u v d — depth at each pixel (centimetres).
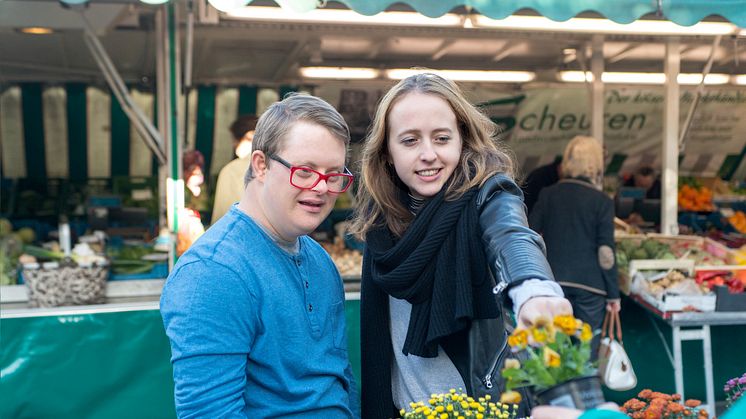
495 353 190
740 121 805
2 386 392
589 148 441
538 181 635
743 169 838
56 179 778
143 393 408
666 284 436
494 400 190
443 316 182
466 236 181
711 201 755
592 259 428
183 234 439
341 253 529
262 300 168
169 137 432
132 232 637
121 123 766
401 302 203
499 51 644
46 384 397
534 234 164
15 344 394
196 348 160
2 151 756
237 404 162
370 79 712
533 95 773
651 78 717
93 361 402
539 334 134
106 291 430
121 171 788
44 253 448
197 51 623
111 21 508
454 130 188
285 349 171
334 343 187
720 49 627
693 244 496
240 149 489
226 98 747
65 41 593
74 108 752
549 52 647
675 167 509
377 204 203
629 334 466
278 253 175
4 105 739
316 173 169
